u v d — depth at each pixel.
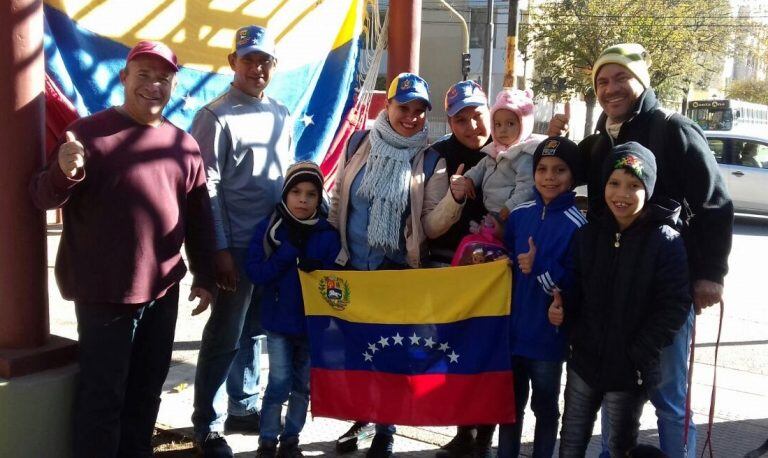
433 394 3.78
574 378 3.36
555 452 4.20
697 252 3.36
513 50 18.66
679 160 3.33
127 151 3.29
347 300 3.84
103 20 4.65
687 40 32.47
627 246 3.16
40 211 3.50
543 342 3.54
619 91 3.45
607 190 3.17
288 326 3.86
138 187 3.29
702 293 3.33
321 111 6.55
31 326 3.53
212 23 5.37
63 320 6.32
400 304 3.81
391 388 3.82
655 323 3.11
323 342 3.86
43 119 3.51
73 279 3.32
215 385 4.00
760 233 14.09
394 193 3.84
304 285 3.83
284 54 6.04
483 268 3.70
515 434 3.77
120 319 3.35
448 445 4.18
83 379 3.39
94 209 3.26
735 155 14.89
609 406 3.30
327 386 3.88
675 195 3.38
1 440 3.36
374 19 6.76
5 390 3.34
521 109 3.82
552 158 3.51
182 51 5.20
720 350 6.57
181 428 4.35
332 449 4.19
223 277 3.85
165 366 3.61
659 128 3.38
